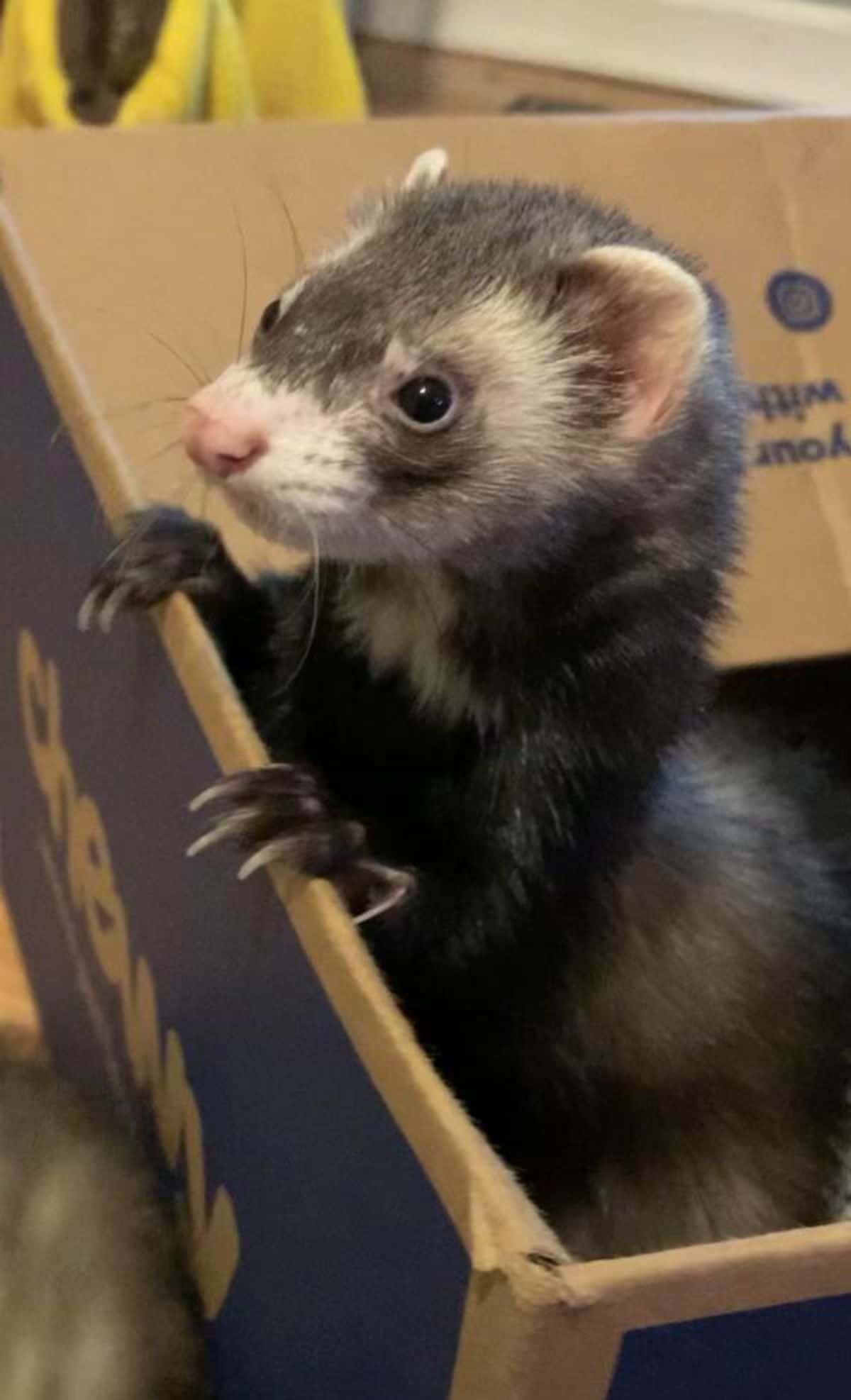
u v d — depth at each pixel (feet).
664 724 0.80
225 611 0.83
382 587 0.80
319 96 1.66
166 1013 0.84
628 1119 0.89
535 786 0.79
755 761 1.05
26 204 0.96
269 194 1.01
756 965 0.92
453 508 0.74
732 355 0.84
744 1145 0.92
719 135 1.09
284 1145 0.69
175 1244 0.89
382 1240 0.60
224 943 0.73
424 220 0.79
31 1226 0.90
